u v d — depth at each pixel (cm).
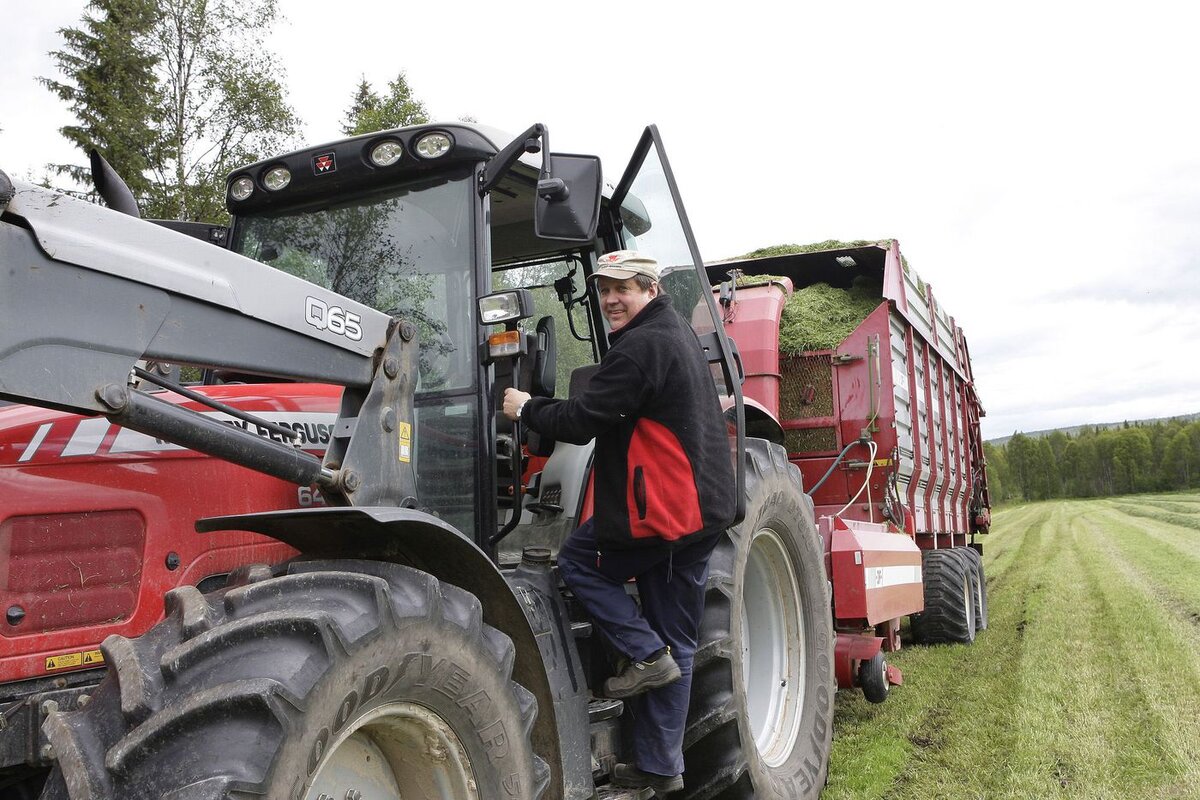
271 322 222
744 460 340
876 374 693
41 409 250
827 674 423
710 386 304
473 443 295
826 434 711
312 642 186
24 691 228
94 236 187
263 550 273
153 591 250
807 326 717
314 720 180
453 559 239
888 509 697
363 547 233
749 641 407
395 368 255
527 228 384
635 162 369
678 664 299
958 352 1056
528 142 285
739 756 334
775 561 410
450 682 217
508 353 292
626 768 299
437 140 306
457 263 305
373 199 322
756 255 812
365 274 316
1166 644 746
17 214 174
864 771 452
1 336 170
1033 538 2717
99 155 262
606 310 305
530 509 344
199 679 180
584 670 303
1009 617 1001
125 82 1730
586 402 278
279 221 333
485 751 227
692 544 297
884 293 701
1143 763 449
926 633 816
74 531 240
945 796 415
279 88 1836
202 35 1781
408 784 229
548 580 295
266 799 168
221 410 236
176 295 203
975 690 620
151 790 166
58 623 234
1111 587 1217
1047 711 549
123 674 182
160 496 255
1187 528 2738
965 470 1081
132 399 194
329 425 291
